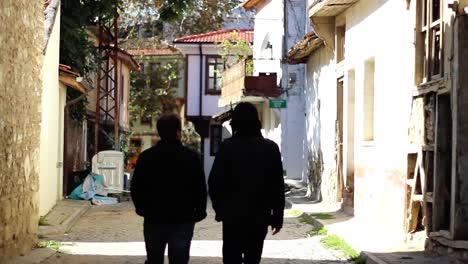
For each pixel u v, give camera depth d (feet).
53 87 61.57
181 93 173.47
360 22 53.42
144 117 174.60
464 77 33.40
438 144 36.11
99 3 80.12
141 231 52.16
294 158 92.79
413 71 39.91
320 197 71.00
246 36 139.23
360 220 51.75
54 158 65.10
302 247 43.01
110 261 37.58
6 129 34.94
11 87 36.04
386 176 45.03
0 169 33.60
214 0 137.49
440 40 35.96
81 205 69.00
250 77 94.89
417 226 40.16
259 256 24.89
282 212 24.94
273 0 103.60
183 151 23.47
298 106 92.43
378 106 47.65
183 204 23.15
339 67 61.62
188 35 148.56
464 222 33.63
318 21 63.31
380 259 34.91
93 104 103.40
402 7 42.16
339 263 37.29
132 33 133.59
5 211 34.78
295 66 92.53
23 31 38.86
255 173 24.47
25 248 39.65
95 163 84.33
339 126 62.80
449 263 33.04
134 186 23.36
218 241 46.11
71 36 75.31
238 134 25.22
